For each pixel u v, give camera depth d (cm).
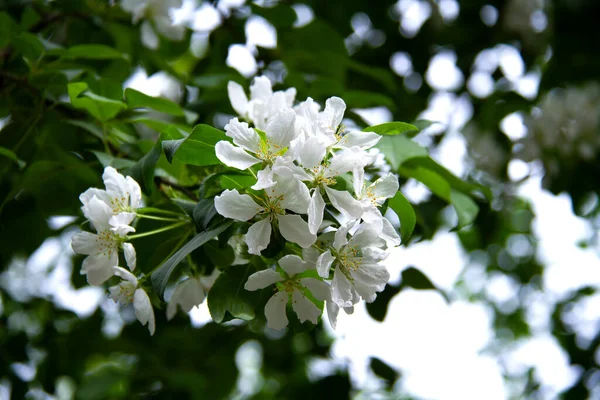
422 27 109
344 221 60
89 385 104
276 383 146
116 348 99
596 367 108
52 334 98
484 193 77
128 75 85
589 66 98
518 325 149
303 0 108
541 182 96
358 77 105
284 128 60
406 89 108
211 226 60
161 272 59
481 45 108
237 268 62
